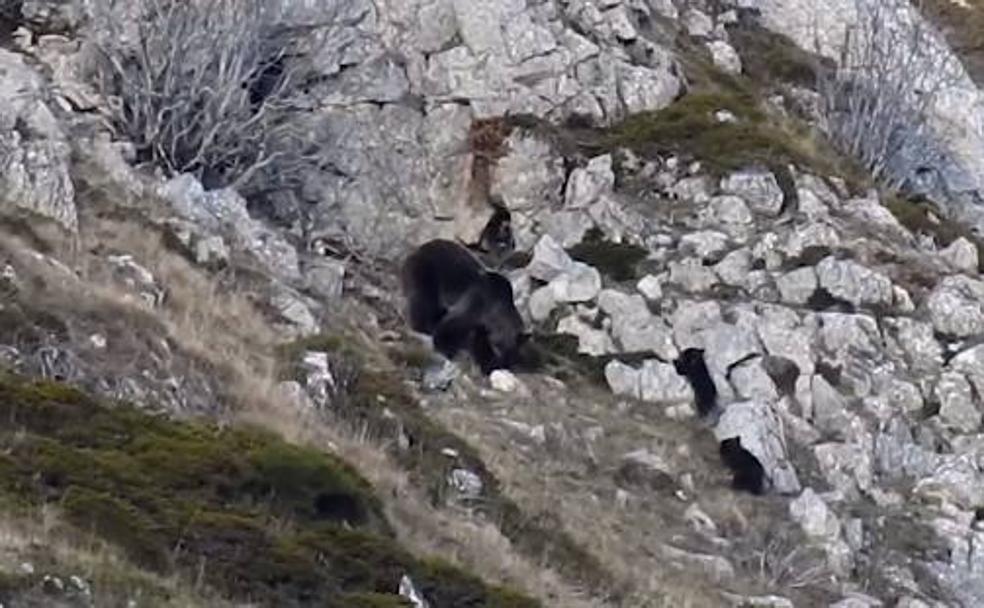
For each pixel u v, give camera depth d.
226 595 28.70
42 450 31.02
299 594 29.77
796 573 44.25
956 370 53.69
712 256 55.91
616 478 46.69
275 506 33.53
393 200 58.47
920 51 74.38
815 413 51.41
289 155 57.00
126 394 37.56
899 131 69.50
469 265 51.44
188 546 29.56
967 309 55.62
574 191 58.38
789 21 72.44
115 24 55.12
